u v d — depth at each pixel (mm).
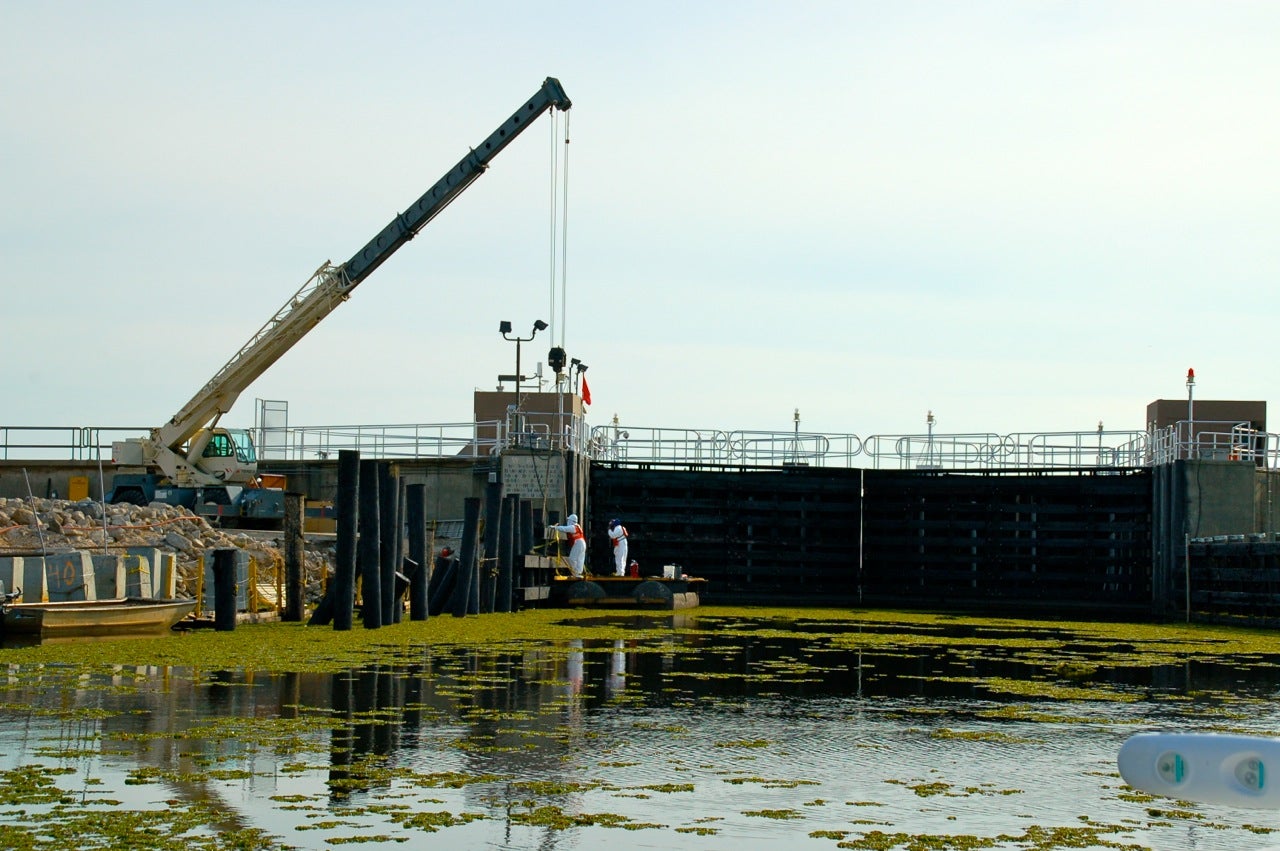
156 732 22797
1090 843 17359
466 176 57125
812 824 18016
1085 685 31344
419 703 26391
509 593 50094
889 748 23094
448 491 60344
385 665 31844
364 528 38969
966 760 22188
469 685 29047
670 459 62938
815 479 62531
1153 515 58500
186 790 18906
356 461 38375
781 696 28750
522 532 53344
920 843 17234
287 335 61812
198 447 64312
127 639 34531
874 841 17266
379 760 21125
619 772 20797
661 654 36312
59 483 66688
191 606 36719
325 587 43250
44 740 21953
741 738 23719
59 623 33062
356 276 60000
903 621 51438
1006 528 60906
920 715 26562
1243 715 27203
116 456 64688
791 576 62625
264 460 64812
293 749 21750
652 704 27203
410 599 43125
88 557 36969
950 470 61656
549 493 59188
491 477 51719
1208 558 53156
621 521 62625
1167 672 34188
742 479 62500
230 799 18500
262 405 66000
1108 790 20156
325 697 26750
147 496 64500
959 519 61625
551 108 57125
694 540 62562
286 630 38250
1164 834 17812
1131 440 60281
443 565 47844
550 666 32812
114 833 16703
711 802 19047
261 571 47844
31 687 27109
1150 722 26141
